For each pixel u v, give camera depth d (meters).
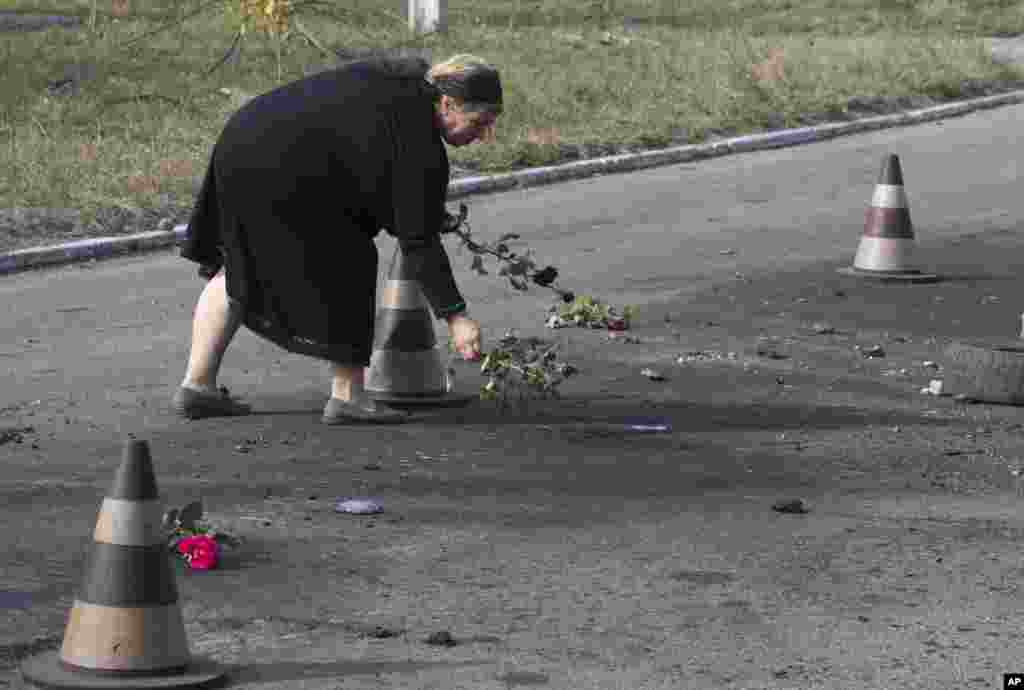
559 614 8.32
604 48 37.66
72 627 7.26
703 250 20.61
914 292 18.14
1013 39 53.03
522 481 10.70
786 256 20.27
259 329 11.92
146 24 35.06
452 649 7.83
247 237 11.73
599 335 15.59
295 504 10.09
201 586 8.62
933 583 8.90
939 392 13.49
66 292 17.81
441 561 9.09
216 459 11.09
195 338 12.24
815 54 38.91
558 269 19.16
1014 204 24.48
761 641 8.01
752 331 15.91
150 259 19.98
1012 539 9.71
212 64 30.95
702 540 9.55
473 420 12.30
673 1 55.34
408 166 11.26
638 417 12.50
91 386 13.32
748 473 11.02
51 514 9.85
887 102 35.72
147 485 7.25
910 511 10.23
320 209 11.56
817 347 15.25
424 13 38.03
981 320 16.70
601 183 26.42
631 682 7.47
